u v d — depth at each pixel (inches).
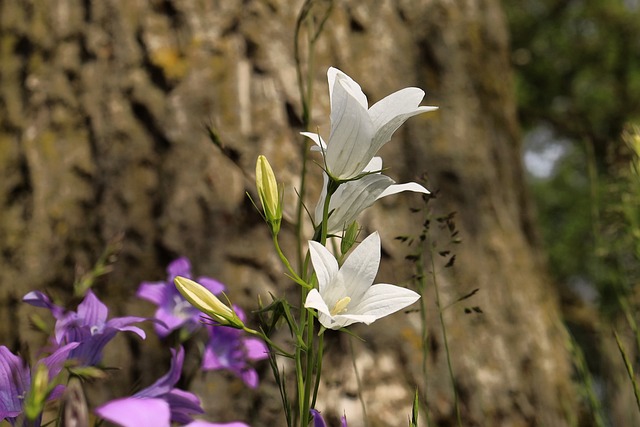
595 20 111.6
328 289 9.5
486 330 25.3
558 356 27.8
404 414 22.3
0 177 25.1
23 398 8.9
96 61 25.1
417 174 26.5
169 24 24.9
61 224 24.2
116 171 24.1
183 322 14.5
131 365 22.5
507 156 30.4
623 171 16.2
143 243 23.6
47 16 25.9
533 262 30.8
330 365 21.8
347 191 10.1
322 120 24.5
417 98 9.9
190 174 23.8
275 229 9.6
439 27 28.6
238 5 24.9
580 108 109.0
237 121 24.1
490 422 24.2
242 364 14.5
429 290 24.1
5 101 25.9
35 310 23.4
